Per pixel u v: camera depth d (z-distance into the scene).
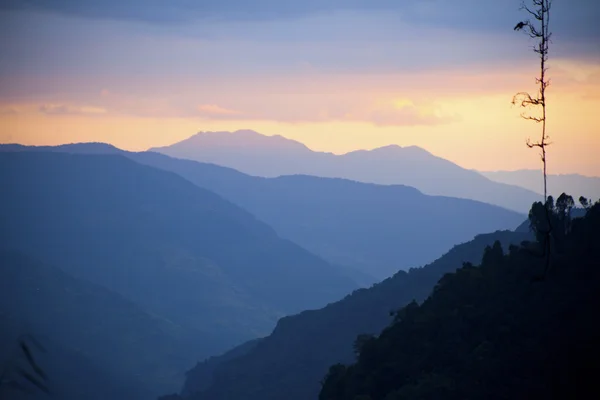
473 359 110.38
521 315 116.25
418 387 109.75
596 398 95.19
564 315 111.38
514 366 105.56
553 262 122.81
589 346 102.31
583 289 114.06
